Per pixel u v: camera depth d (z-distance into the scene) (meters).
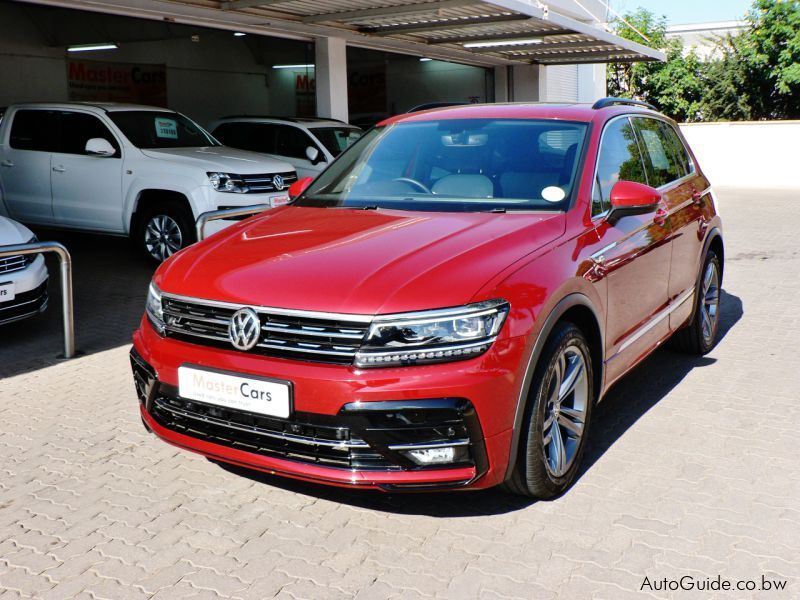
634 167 4.80
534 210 3.98
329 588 3.01
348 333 3.09
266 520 3.55
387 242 3.56
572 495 3.71
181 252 3.99
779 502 3.62
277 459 3.24
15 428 4.70
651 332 4.71
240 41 19.62
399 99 21.70
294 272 3.36
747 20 30.31
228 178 9.34
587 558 3.18
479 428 3.11
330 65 14.43
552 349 3.41
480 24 13.08
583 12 21.80
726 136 23.38
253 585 3.04
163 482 3.96
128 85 19.67
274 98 19.83
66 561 3.24
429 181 4.38
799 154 22.55
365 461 3.12
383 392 3.03
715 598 2.91
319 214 4.23
